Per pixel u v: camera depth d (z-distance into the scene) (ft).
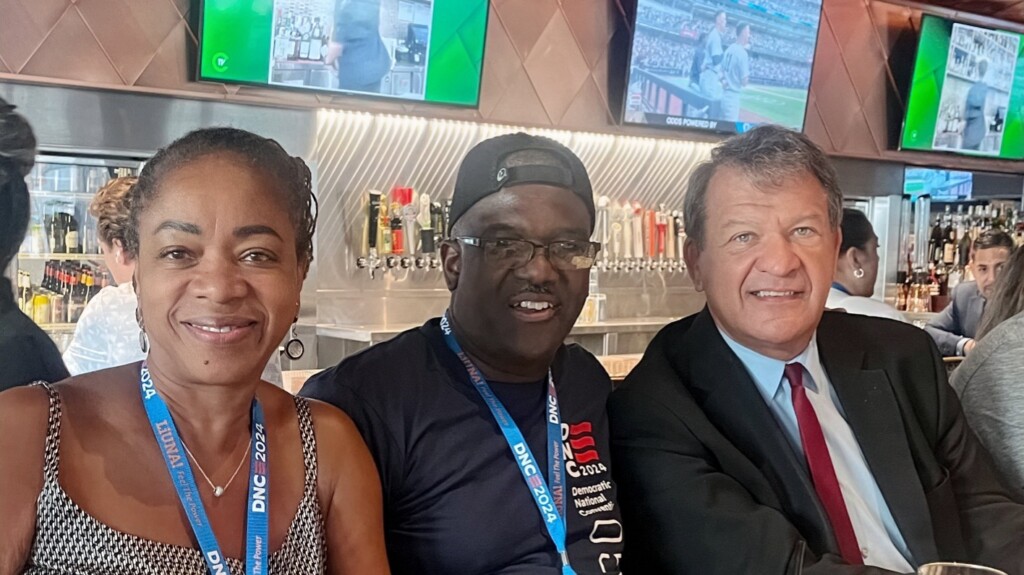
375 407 5.02
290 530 4.21
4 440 3.76
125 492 3.89
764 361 6.03
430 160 15.47
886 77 20.13
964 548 5.95
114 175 12.85
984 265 16.05
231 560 3.99
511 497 5.08
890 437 5.99
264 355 4.05
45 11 12.23
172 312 3.89
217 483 4.15
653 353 6.25
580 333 16.39
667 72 16.43
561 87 16.57
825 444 5.90
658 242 17.80
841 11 19.42
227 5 12.73
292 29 13.25
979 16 19.54
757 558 5.04
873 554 5.68
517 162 5.26
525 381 5.52
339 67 13.76
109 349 7.92
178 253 3.90
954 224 20.85
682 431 5.61
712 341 6.07
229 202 3.88
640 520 5.61
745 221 5.76
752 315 5.81
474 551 4.96
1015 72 20.27
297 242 4.28
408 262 15.29
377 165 14.99
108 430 3.99
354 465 4.53
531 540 5.05
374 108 14.28
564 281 5.30
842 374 6.20
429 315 15.93
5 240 7.66
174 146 4.03
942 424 6.40
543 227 5.21
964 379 7.06
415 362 5.30
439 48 14.58
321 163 14.47
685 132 16.99
